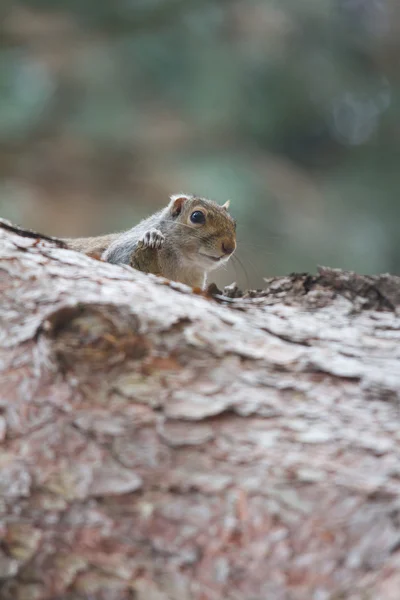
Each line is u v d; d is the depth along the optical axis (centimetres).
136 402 166
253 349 174
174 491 152
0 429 163
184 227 197
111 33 420
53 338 173
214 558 144
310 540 142
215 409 163
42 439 161
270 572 140
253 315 177
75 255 179
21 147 409
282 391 168
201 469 154
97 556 147
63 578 146
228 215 199
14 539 150
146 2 409
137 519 150
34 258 178
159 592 142
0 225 181
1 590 146
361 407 164
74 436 161
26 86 417
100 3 402
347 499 146
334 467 151
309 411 163
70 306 174
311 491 148
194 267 198
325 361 174
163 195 404
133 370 171
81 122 414
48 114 414
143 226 199
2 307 175
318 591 136
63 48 416
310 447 156
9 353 174
